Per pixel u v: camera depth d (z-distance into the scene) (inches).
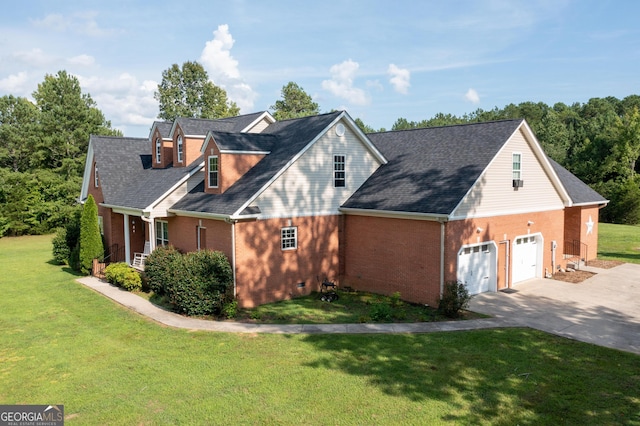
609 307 728.3
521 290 835.4
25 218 1908.2
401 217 771.4
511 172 840.9
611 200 1927.9
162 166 1086.4
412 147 962.7
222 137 843.4
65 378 478.6
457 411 401.1
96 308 747.4
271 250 789.9
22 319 696.4
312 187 842.8
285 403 415.5
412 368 488.7
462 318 671.1
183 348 555.5
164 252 816.9
